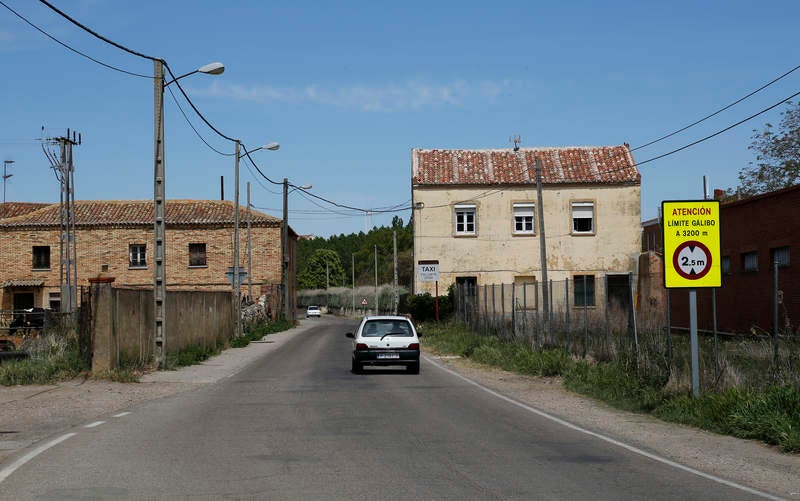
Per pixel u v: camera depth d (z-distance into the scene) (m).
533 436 10.53
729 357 15.16
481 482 7.50
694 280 13.22
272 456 8.88
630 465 8.50
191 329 27.42
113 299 19.30
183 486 7.28
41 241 52.47
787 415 10.61
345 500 6.73
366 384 18.11
